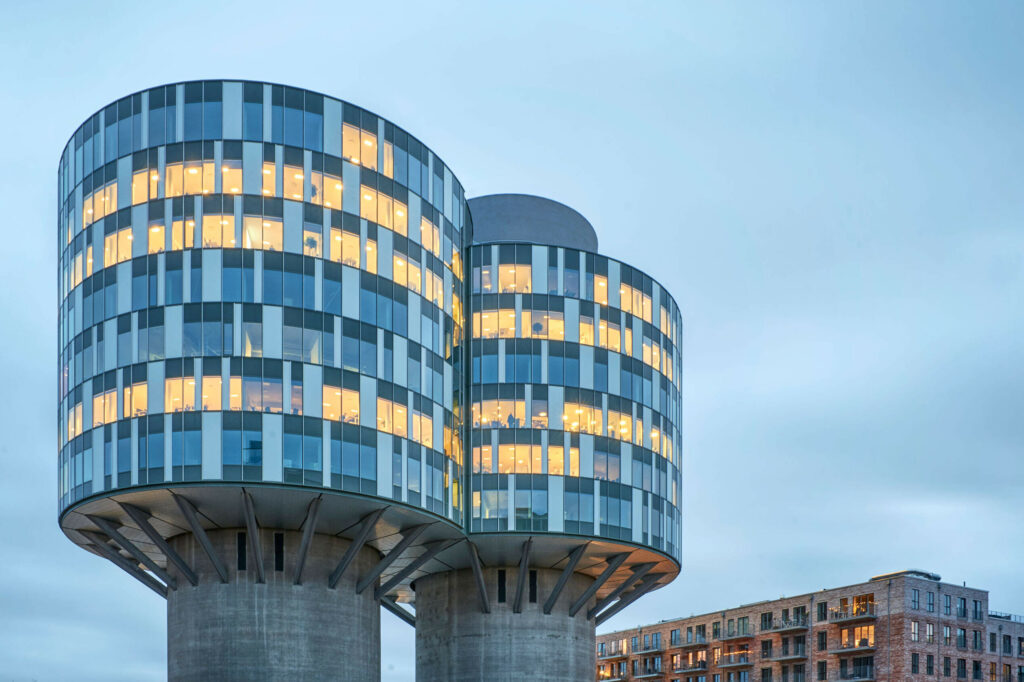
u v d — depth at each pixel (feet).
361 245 198.39
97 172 196.34
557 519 226.17
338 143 198.70
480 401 230.68
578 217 269.44
